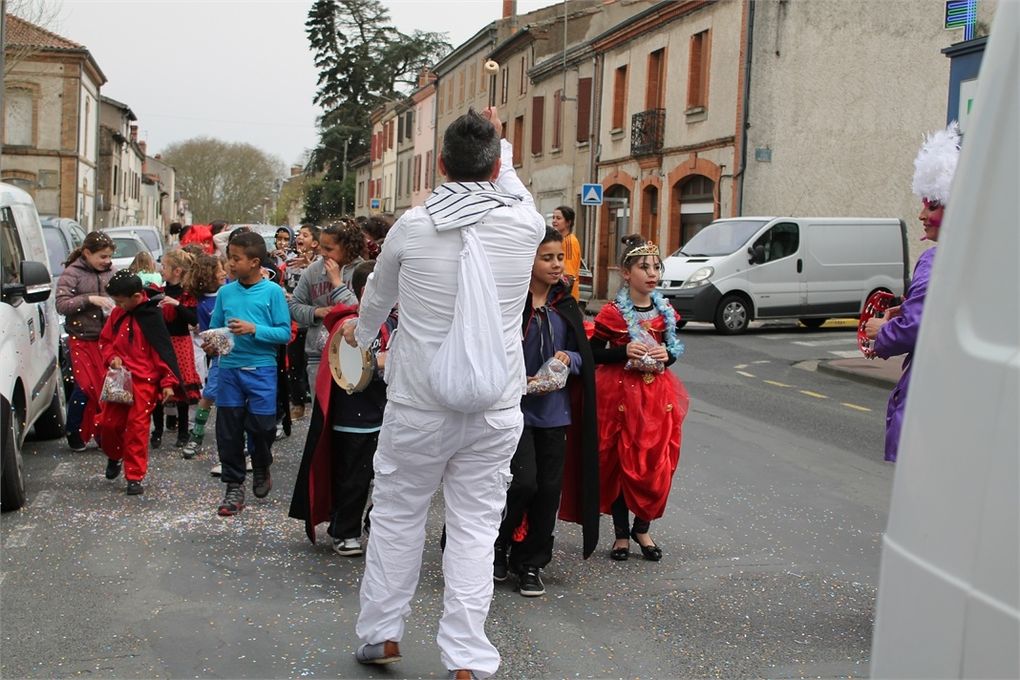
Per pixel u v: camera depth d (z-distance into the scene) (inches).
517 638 186.9
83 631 185.8
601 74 1381.6
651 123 1199.6
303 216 3356.3
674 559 238.1
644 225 1249.4
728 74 1051.3
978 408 73.7
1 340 273.1
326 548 240.8
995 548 70.4
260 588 211.2
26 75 1936.5
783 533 261.0
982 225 76.7
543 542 210.5
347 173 2945.4
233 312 266.7
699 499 295.3
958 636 73.2
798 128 1004.6
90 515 265.4
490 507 160.4
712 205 1099.9
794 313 841.5
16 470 267.0
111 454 299.3
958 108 597.0
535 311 214.8
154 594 206.1
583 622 195.8
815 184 1000.2
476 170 156.1
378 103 2834.6
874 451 376.5
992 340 74.1
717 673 172.4
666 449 232.7
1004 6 78.6
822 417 452.8
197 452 348.5
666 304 235.6
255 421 269.9
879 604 83.1
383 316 164.6
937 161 173.5
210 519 263.6
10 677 165.2
